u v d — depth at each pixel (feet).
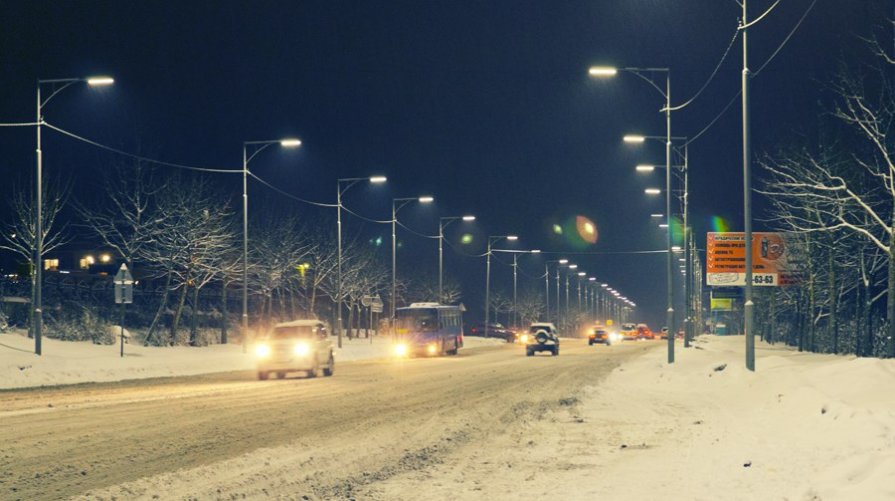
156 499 34.30
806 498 31.55
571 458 47.09
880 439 44.78
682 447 50.49
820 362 110.01
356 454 47.55
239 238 217.36
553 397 86.38
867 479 32.35
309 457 45.98
